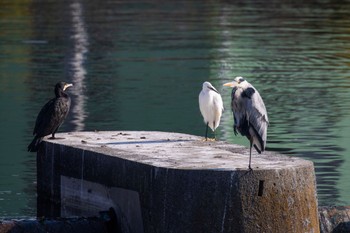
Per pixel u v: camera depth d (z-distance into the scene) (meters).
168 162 12.12
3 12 47.69
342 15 45.69
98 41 35.69
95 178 13.31
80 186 13.71
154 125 20.69
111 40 35.97
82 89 25.36
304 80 26.86
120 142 14.10
